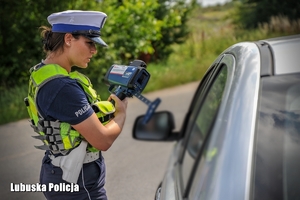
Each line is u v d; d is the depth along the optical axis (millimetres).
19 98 9000
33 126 2182
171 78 13156
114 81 2287
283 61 1595
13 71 10148
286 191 1289
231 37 19766
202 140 1684
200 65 15445
